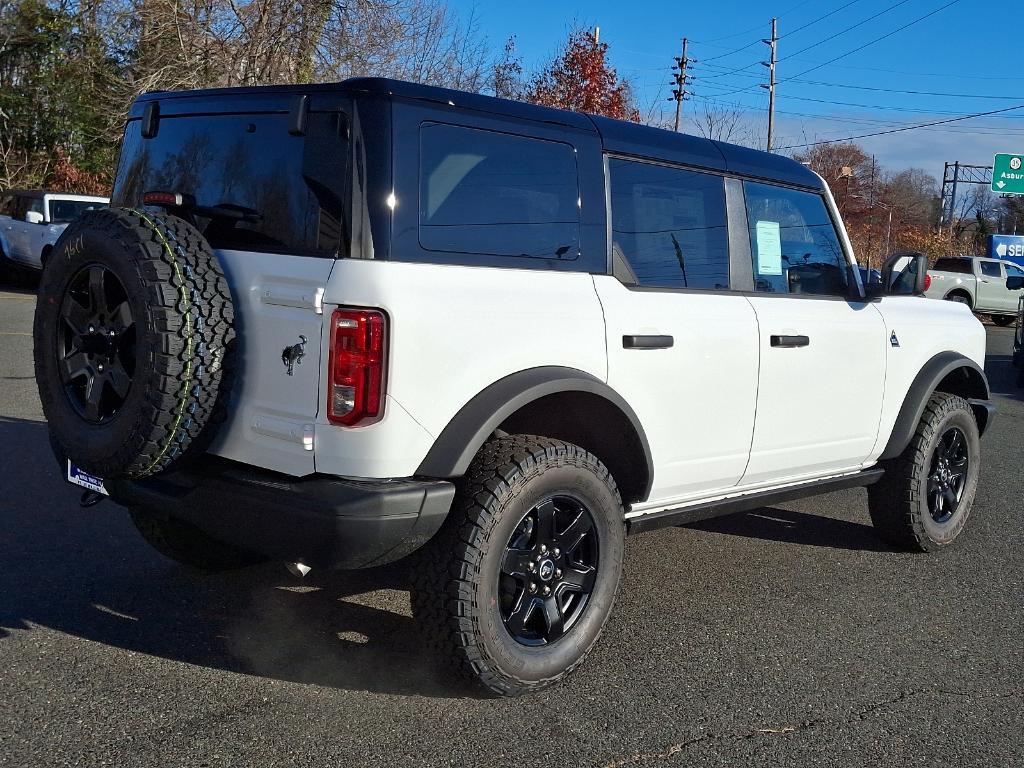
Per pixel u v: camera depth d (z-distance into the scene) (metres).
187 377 3.18
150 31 19.55
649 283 4.09
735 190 4.55
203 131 3.76
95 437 3.34
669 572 5.12
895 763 3.25
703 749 3.28
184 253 3.23
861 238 50.25
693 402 4.17
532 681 3.53
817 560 5.45
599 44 21.27
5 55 25.98
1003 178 40.59
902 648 4.23
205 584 4.59
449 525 3.36
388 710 3.45
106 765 3.00
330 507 3.09
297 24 18.98
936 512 5.66
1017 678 3.96
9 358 11.05
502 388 3.40
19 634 3.92
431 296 3.24
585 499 3.65
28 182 25.91
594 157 3.91
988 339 22.61
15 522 5.31
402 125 3.28
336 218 3.22
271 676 3.68
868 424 5.13
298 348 3.21
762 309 4.52
